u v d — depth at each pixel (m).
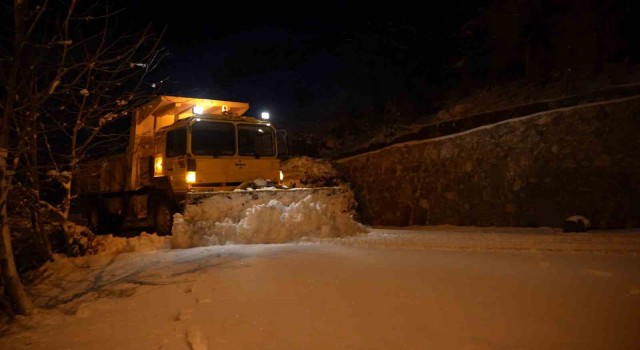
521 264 5.90
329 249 7.47
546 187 11.52
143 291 5.64
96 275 7.07
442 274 5.47
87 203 16.17
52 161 7.80
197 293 5.25
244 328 4.12
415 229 13.74
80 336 4.42
